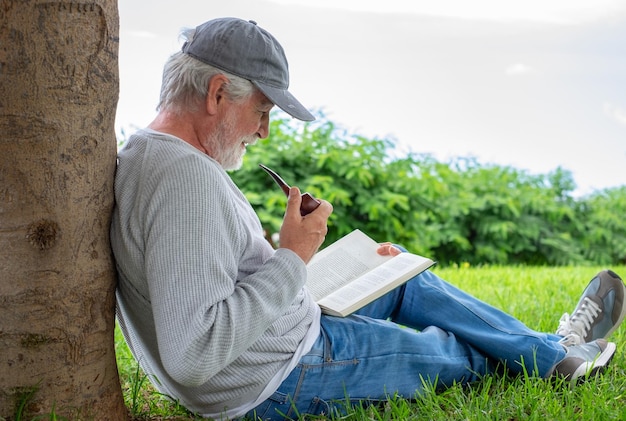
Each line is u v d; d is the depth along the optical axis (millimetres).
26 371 2139
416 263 2719
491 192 9859
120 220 2215
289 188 2383
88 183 2150
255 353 2395
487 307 2998
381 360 2648
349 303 2615
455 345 2910
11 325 2113
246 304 2145
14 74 2008
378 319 2906
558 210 9992
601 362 2961
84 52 2080
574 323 3273
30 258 2094
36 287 2109
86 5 2062
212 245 2119
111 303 2289
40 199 2076
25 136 2037
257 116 2387
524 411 2682
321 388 2555
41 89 2029
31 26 2000
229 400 2428
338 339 2592
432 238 9141
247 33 2311
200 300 2059
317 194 8305
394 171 9062
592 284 3338
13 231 2076
